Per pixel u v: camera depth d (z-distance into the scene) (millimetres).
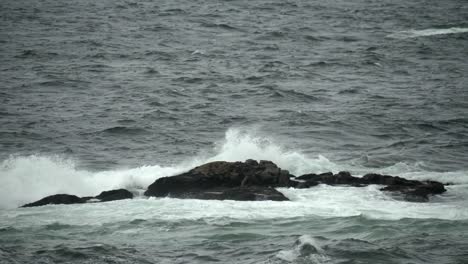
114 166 101500
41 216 72812
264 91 157500
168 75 177750
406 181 85312
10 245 62656
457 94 155125
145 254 59906
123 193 81250
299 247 59156
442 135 121062
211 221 69750
